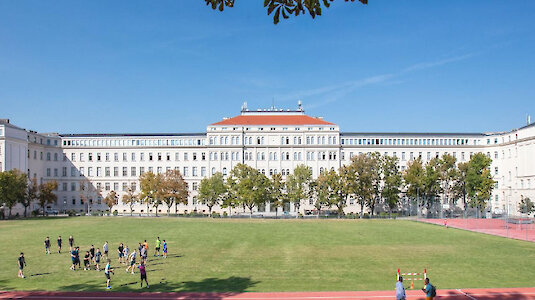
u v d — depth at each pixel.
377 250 59.00
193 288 39.53
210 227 86.25
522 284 40.69
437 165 119.50
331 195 112.50
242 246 62.66
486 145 138.62
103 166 142.38
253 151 138.75
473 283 41.12
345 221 101.31
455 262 50.84
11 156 118.50
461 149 140.00
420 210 121.06
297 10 13.46
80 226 86.25
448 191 126.56
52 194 120.31
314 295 36.94
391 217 113.62
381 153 140.12
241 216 116.69
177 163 141.00
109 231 78.31
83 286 40.47
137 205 139.12
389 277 43.59
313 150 138.00
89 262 50.41
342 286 40.03
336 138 138.38
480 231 80.00
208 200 117.69
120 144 143.12
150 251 58.69
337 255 55.38
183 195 119.62
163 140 142.75
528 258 53.25
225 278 43.38
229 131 139.00
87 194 134.12
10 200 103.38
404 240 68.56
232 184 113.38
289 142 138.75
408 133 141.62
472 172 113.62
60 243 57.62
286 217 114.56
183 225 89.56
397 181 115.94
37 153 133.88
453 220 104.50
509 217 105.38
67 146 142.00
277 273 45.47
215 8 14.36
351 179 113.38
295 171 116.25
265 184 112.38
